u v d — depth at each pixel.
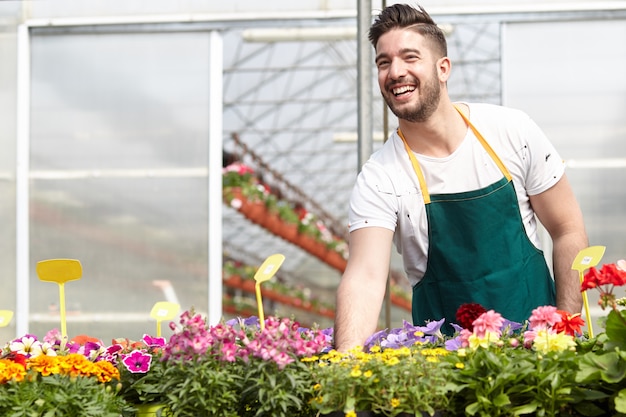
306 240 13.56
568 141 5.95
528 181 2.99
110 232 6.09
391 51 2.79
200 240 6.07
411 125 2.92
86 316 6.04
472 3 5.93
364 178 2.98
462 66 8.34
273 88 13.58
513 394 2.07
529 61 5.98
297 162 18.11
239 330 2.60
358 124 4.44
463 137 2.96
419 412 2.06
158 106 6.16
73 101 6.16
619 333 2.16
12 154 6.11
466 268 2.97
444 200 2.95
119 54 6.18
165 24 6.15
